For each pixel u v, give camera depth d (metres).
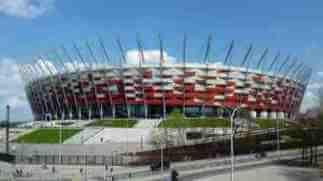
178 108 160.25
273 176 64.81
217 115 160.75
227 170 70.75
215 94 161.12
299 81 188.00
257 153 100.19
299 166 77.56
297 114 175.00
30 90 195.75
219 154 99.94
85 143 119.94
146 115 160.00
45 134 135.75
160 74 158.75
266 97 170.38
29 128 156.12
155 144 109.75
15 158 96.12
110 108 164.88
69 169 83.00
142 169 77.94
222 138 116.31
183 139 113.50
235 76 163.00
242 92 164.50
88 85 167.00
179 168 74.75
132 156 95.56
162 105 160.12
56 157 98.00
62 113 165.50
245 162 85.38
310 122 92.69
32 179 67.94
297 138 106.50
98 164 90.00
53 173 76.31
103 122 152.75
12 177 71.12
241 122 131.75
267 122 147.38
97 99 165.25
